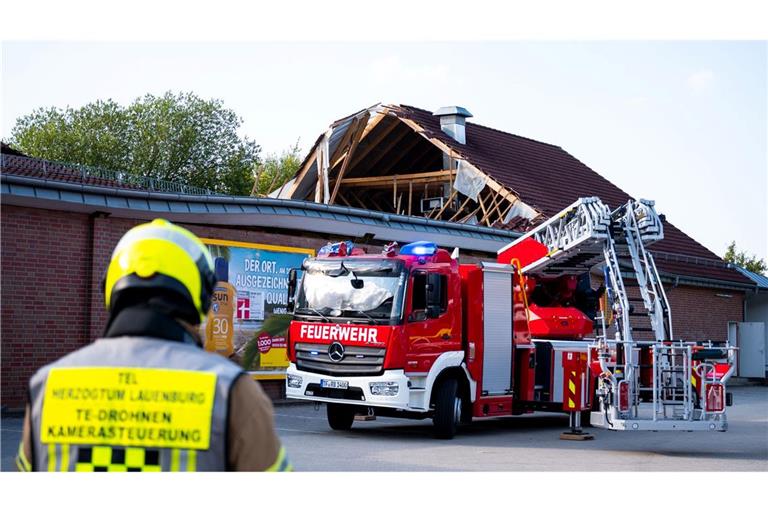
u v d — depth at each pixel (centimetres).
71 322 1525
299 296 1428
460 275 1457
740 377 3509
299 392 1398
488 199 3038
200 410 259
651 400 1311
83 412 263
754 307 3781
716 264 3538
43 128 5403
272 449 264
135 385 263
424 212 3141
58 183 1464
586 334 1681
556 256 1600
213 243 1753
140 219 1625
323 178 2866
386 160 3250
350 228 2033
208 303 294
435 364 1380
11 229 1455
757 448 1378
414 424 1661
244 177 5688
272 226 1886
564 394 1463
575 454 1248
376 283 1363
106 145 5338
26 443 270
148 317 272
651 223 1427
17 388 1455
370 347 1344
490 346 1489
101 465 260
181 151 5497
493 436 1486
